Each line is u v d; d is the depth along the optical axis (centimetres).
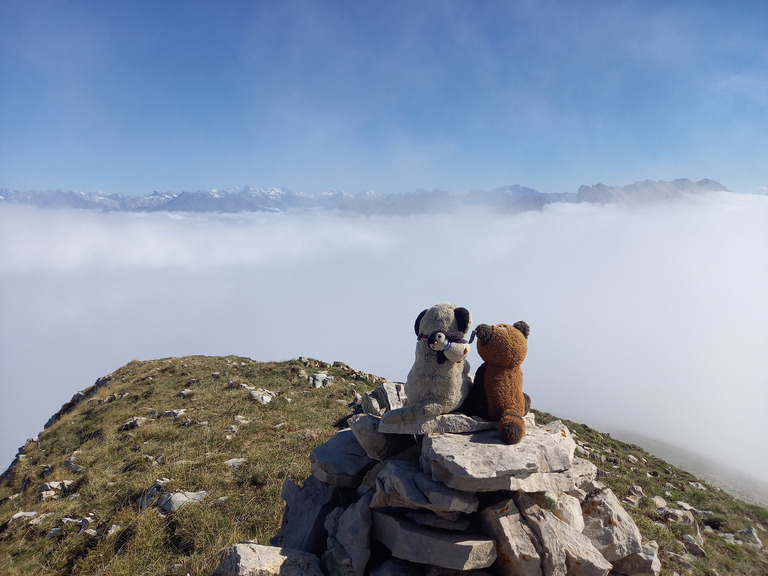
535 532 538
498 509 545
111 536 1000
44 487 1373
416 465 622
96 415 2133
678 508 1448
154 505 1105
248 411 1844
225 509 1059
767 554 1177
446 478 536
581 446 2000
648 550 623
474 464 521
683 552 1057
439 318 604
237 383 2198
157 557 909
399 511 585
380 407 1333
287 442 1491
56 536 1064
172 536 973
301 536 662
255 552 527
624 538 608
